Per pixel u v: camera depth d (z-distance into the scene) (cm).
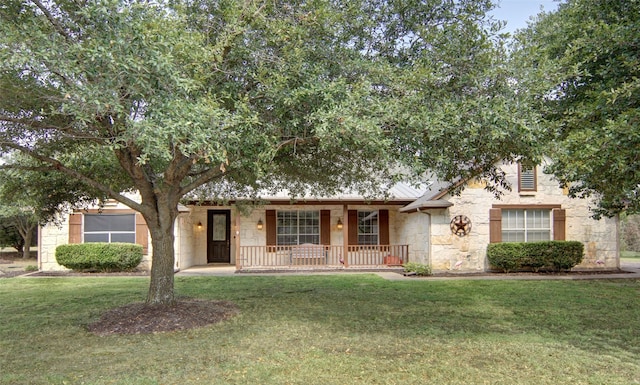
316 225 1594
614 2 655
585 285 1088
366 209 1612
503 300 880
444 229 1359
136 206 701
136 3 456
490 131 502
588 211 1404
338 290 1011
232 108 581
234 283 1127
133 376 444
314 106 539
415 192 1569
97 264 1355
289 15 573
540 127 521
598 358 511
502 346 556
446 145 544
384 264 1553
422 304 839
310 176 851
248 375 448
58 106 548
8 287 1068
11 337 597
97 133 591
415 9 635
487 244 1370
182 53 482
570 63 645
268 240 1562
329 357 507
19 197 811
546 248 1325
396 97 553
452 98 546
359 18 626
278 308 796
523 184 1394
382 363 487
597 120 611
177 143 458
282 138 593
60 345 557
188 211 1439
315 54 595
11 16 485
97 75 433
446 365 482
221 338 588
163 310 702
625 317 729
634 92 565
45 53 406
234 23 525
